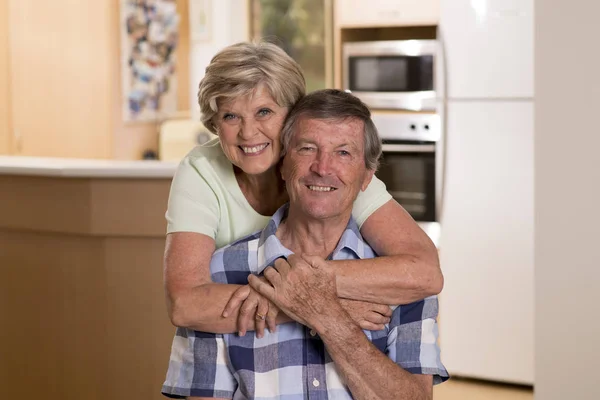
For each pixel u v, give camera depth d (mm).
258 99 1543
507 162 3959
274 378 1562
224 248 1667
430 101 4172
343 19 4465
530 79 3877
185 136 4742
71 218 2803
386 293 1537
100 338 2850
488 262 4047
